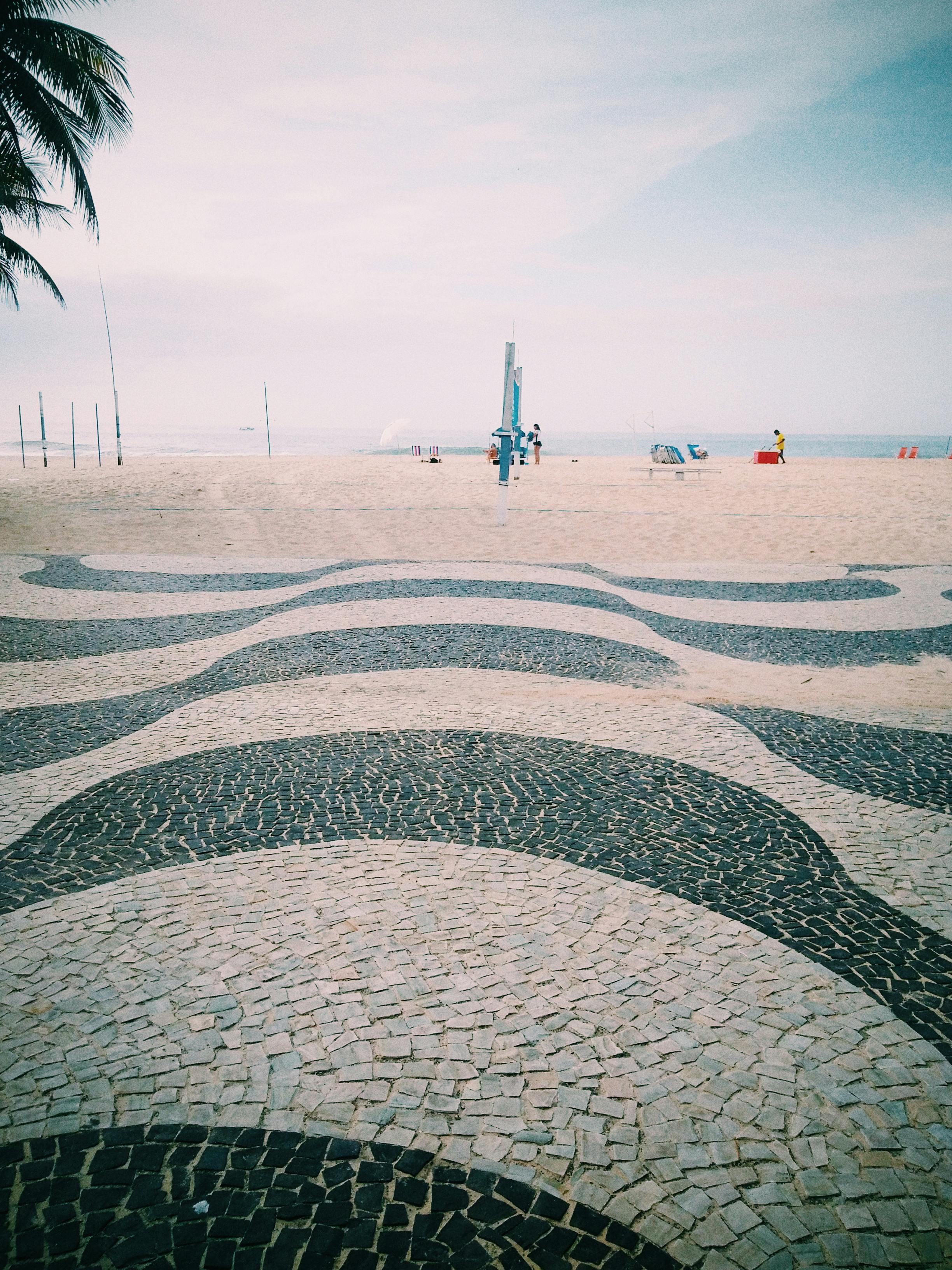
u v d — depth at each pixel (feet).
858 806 18.69
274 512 66.69
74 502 71.56
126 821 17.65
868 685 27.84
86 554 50.85
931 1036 11.41
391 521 62.75
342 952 13.12
